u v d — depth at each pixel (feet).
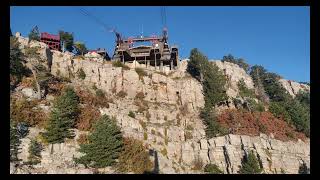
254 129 258.16
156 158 215.92
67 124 208.95
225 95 280.92
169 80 279.49
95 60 277.44
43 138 200.03
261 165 233.76
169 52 311.47
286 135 268.00
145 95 266.77
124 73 271.28
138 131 230.27
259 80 331.98
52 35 303.48
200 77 293.43
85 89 252.01
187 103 272.10
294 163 246.27
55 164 189.98
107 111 235.40
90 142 205.26
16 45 234.38
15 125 195.83
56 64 258.57
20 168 181.27
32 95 223.71
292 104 297.53
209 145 238.27
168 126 246.88
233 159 230.07
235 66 330.13
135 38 320.09
